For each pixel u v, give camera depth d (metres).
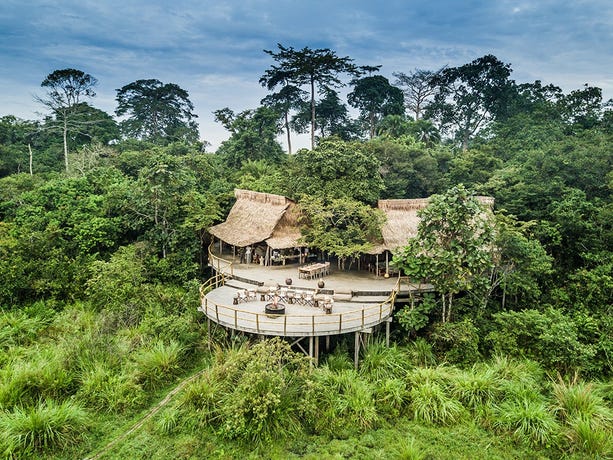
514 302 25.66
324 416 16.53
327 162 30.03
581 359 19.69
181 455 14.85
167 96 74.25
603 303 23.33
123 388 17.50
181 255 30.03
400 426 16.56
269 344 17.52
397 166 39.97
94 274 25.45
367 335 20.98
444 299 21.98
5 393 15.95
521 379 18.39
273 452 15.02
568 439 15.55
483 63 65.81
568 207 27.38
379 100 63.16
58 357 18.55
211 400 16.69
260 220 31.17
